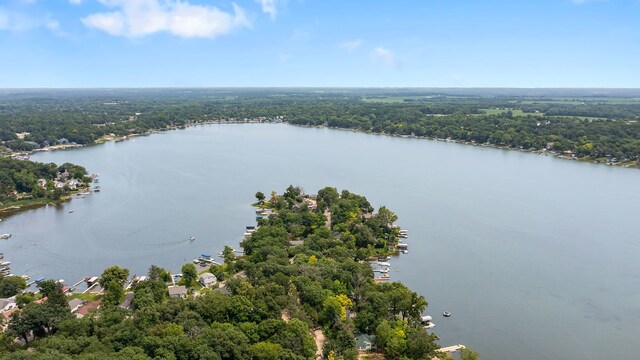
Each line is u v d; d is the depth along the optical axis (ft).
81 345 387.34
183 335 401.49
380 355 440.45
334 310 474.90
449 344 478.59
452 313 535.19
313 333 466.70
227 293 504.43
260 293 477.77
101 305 504.02
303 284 511.40
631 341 489.26
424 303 486.38
